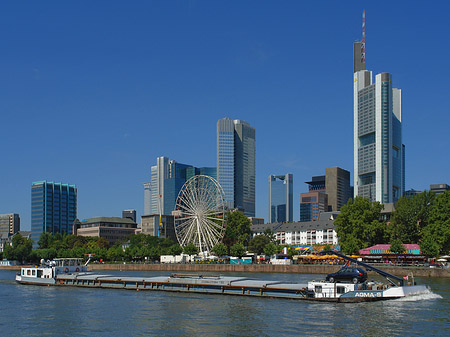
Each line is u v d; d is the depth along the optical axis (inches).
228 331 2158.0
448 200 5831.7
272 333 2105.1
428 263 5772.6
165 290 3629.4
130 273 6668.3
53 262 4554.6
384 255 6427.2
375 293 2896.2
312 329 2166.6
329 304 2822.3
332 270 6008.9
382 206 7224.4
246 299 3080.7
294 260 7372.1
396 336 2025.1
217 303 2923.2
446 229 5639.8
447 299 2947.8
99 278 4067.4
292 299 3038.9
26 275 4574.3
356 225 7003.0
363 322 2290.8
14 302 3189.0
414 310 2583.7
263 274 5910.4
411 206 6742.1
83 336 2119.8
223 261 7844.5
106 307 2881.4
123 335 2122.3
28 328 2311.8
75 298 3334.2
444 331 2102.6
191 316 2518.5
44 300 3265.3
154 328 2251.5
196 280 3531.0
